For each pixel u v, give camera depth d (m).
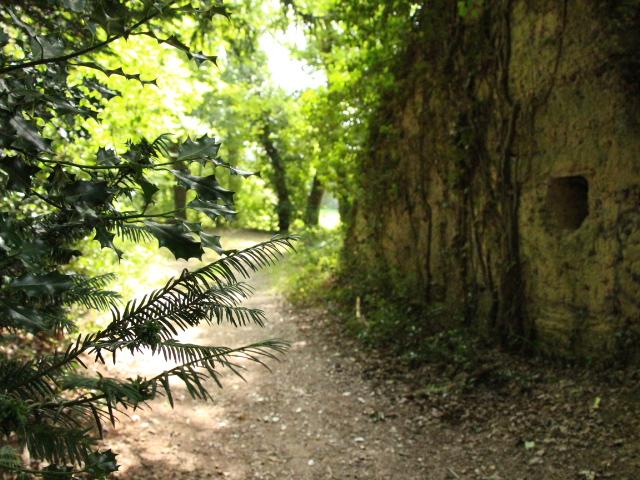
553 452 4.02
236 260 1.28
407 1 7.29
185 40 5.95
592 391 4.77
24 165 1.00
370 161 9.34
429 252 8.00
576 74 5.45
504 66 6.32
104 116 5.52
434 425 4.78
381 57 8.36
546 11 5.73
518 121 6.21
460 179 7.19
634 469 3.59
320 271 11.62
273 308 9.71
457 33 7.09
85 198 1.06
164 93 6.47
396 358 6.42
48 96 1.18
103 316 5.87
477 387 5.36
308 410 5.21
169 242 1.04
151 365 5.81
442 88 7.46
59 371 1.25
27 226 1.36
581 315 5.49
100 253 6.04
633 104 4.93
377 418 5.00
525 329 6.23
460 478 3.94
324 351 7.02
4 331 2.57
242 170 1.23
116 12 1.05
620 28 4.99
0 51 1.23
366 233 9.91
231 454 4.30
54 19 1.77
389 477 4.01
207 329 8.02
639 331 4.92
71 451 1.06
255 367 6.38
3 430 0.99
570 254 5.62
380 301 8.18
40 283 1.02
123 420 4.53
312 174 19.06
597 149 5.28
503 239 6.48
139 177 1.10
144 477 3.76
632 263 4.98
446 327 7.18
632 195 4.98
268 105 17.78
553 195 5.91
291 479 3.97
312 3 7.61
